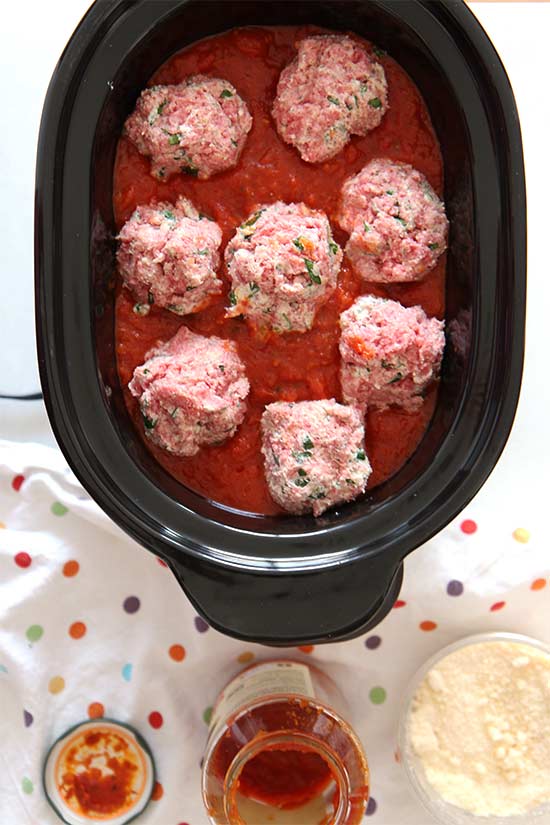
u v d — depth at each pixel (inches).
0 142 27.5
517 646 27.6
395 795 28.1
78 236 21.9
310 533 22.8
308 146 23.0
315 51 22.9
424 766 27.5
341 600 22.5
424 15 22.0
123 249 23.2
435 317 23.7
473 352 22.4
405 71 23.4
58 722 27.8
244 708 25.7
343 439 23.1
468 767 27.9
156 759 28.0
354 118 23.0
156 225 22.9
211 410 22.8
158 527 22.6
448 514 22.5
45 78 27.5
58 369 22.2
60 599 27.7
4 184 27.5
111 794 27.9
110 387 23.0
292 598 22.5
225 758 25.7
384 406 23.8
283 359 23.5
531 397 27.8
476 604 27.5
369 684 28.2
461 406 22.6
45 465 27.4
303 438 23.0
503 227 22.0
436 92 22.7
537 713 27.7
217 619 22.5
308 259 22.6
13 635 27.6
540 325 27.8
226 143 22.8
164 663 27.9
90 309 22.1
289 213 23.1
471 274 22.4
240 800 26.7
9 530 27.6
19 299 27.6
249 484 23.8
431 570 27.4
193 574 22.5
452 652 27.5
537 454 27.8
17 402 27.8
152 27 22.0
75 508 27.3
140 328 23.6
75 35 21.8
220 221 23.4
